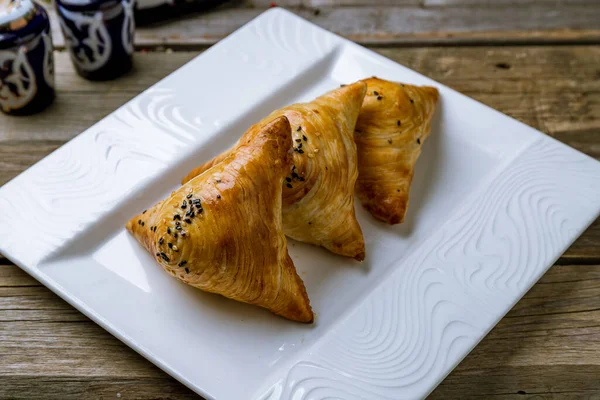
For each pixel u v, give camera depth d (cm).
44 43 74
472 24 86
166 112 73
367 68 77
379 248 67
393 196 68
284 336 63
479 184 71
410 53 83
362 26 86
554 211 69
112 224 68
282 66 76
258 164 62
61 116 77
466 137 73
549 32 85
